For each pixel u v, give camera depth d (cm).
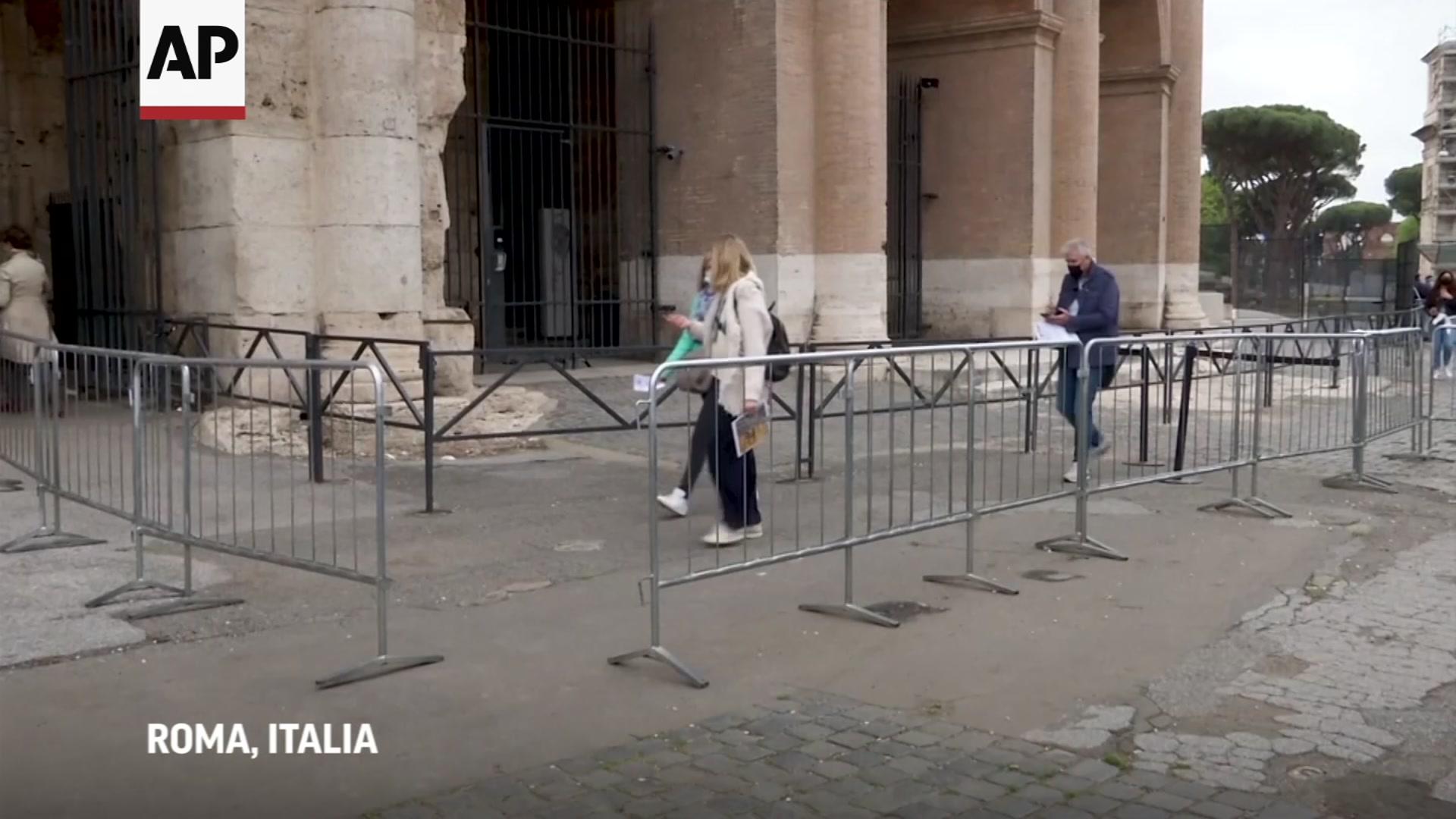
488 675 529
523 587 664
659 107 1852
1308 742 462
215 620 598
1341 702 504
